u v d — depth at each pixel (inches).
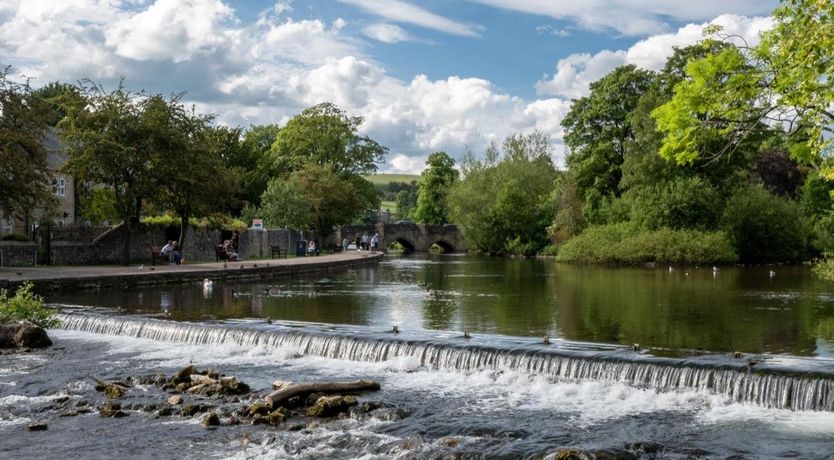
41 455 470.6
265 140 4284.0
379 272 2038.6
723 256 2361.0
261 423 526.0
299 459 455.8
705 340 764.6
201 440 493.4
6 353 789.2
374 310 1059.3
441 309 1067.3
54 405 577.6
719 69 591.2
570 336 791.1
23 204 1545.3
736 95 578.9
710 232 2425.0
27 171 1491.1
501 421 522.6
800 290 1403.8
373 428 510.9
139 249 1980.8
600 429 504.1
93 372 694.5
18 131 1510.8
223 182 1920.5
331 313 1021.2
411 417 535.5
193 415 547.8
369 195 3718.0
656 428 505.7
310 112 3609.7
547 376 642.8
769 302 1167.0
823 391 540.1
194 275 1557.6
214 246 2279.8
